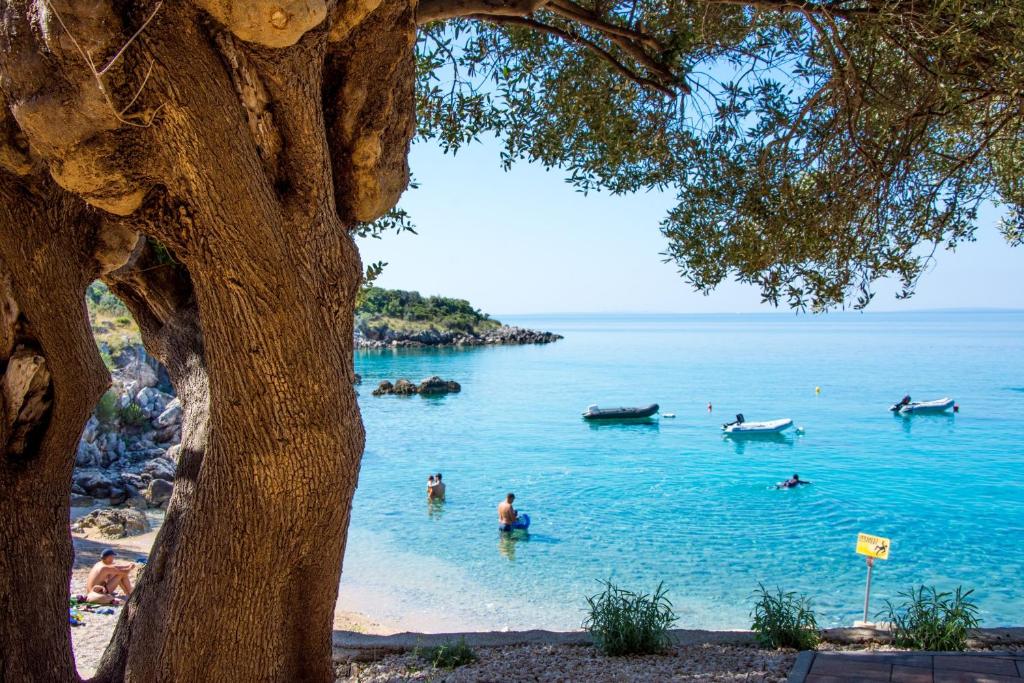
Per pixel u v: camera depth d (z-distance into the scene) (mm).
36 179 4070
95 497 19828
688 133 7316
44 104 2949
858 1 6348
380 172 4062
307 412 3510
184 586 3822
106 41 2900
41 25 2896
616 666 6727
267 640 3887
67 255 4285
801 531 19531
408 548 18047
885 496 23609
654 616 7535
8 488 4344
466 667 6875
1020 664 5453
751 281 7246
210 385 3584
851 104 6750
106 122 3006
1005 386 58031
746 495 23844
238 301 3318
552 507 22281
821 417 42469
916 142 6793
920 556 17328
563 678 6375
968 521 20500
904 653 5793
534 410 46281
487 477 26891
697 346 123188
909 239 7242
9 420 4328
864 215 7164
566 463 29625
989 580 15602
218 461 3697
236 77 3207
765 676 6043
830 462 29531
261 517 3654
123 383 25781
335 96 3830
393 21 3775
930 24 5590
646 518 20891
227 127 3113
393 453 31969
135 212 3301
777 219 6934
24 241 4098
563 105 7582
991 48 5730
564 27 7488
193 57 3043
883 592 14844
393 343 109812
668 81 6594
